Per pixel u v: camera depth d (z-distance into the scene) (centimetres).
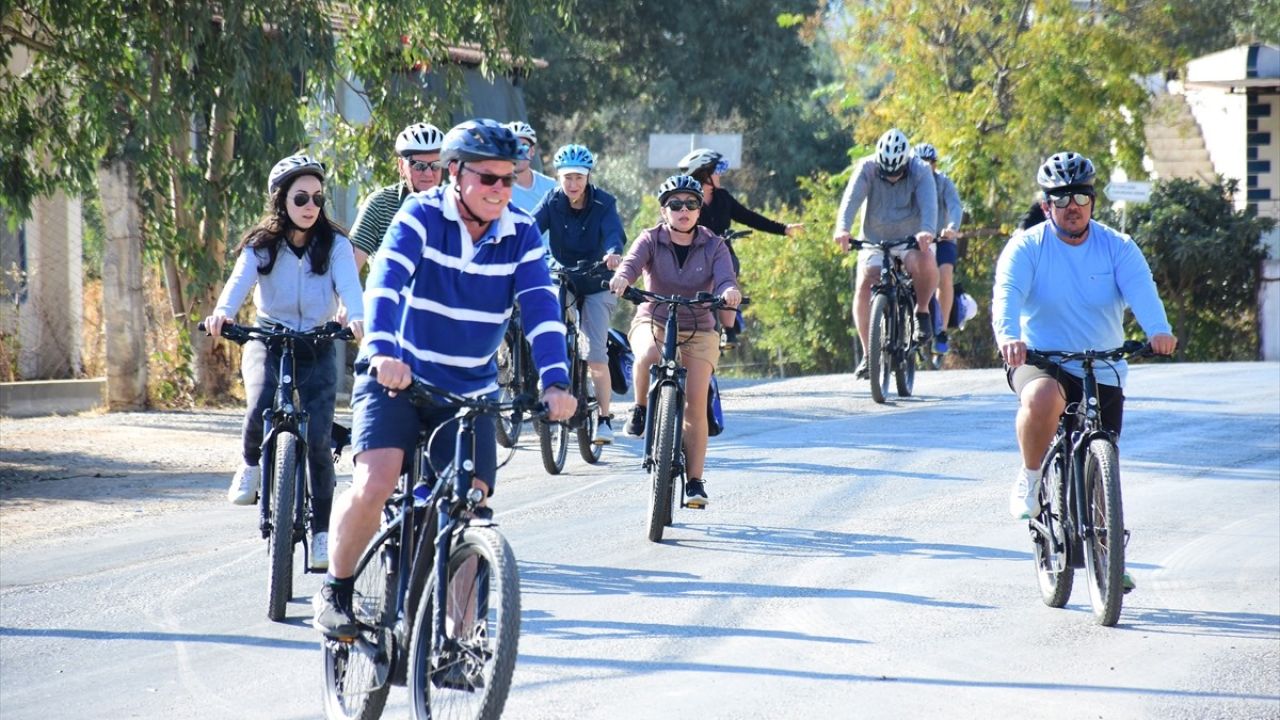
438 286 1304
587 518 2373
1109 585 1706
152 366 4228
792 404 3744
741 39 10931
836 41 8462
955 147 7744
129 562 2147
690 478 2241
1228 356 7562
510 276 1319
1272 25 11156
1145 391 4016
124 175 4006
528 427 3375
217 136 4019
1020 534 2238
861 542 2186
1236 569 2030
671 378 2191
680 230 2241
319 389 1836
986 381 4153
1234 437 3172
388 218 2544
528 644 1661
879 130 8275
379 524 1327
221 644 1705
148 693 1539
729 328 2766
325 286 1842
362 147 4278
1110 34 7819
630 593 1886
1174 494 2558
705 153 2998
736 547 2150
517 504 2502
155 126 3697
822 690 1498
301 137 3850
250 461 1859
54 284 4619
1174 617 1786
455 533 1244
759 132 11475
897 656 1617
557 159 2756
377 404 1311
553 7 4216
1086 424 1755
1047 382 1802
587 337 2830
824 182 9019
